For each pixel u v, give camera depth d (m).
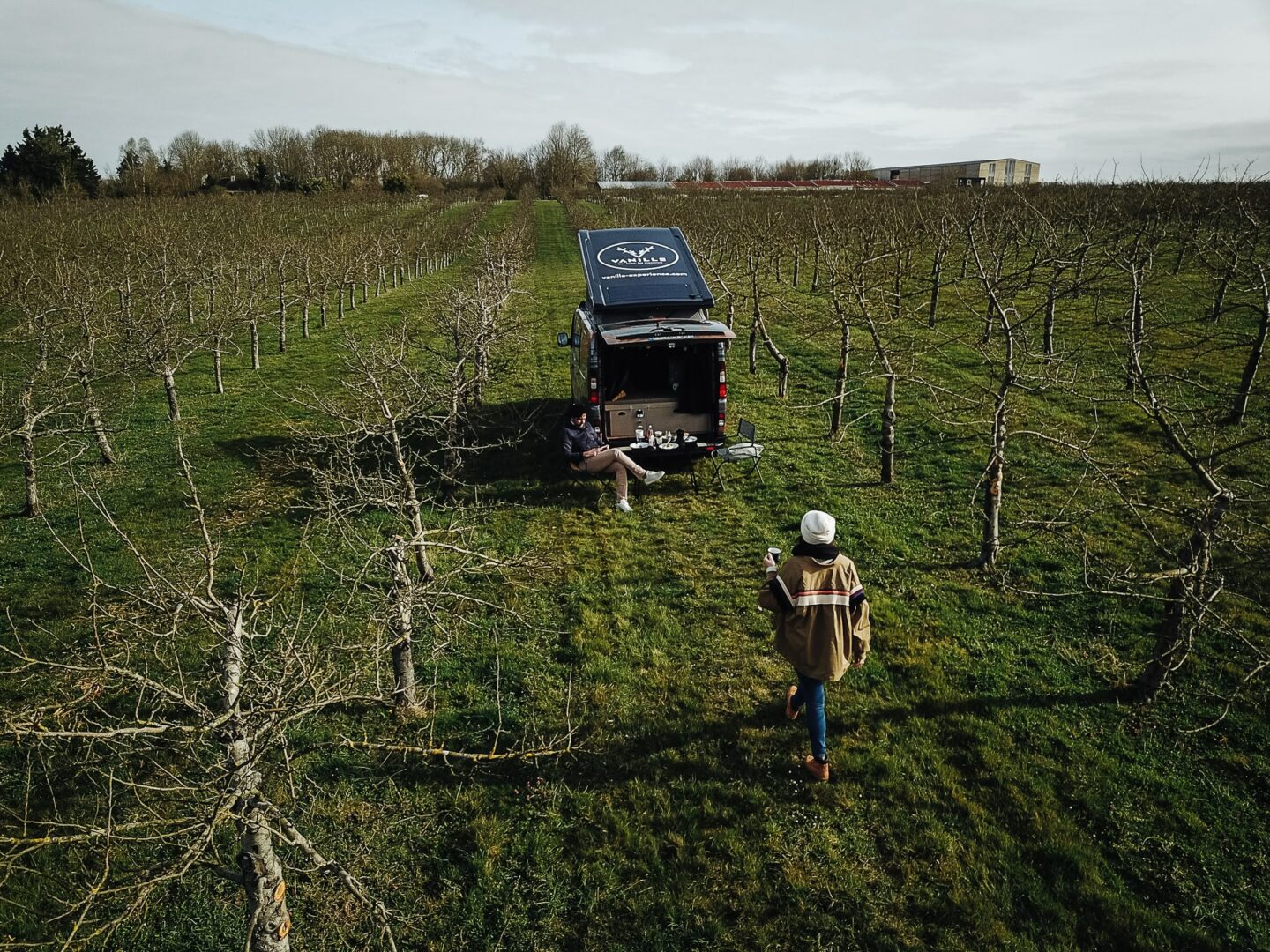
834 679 5.48
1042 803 5.34
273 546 9.73
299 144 100.62
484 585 8.67
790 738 6.12
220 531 10.23
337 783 5.75
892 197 50.12
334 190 77.19
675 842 5.17
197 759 4.15
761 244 30.16
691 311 11.99
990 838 5.10
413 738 6.18
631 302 11.59
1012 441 12.30
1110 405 13.59
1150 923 4.45
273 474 12.32
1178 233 24.33
